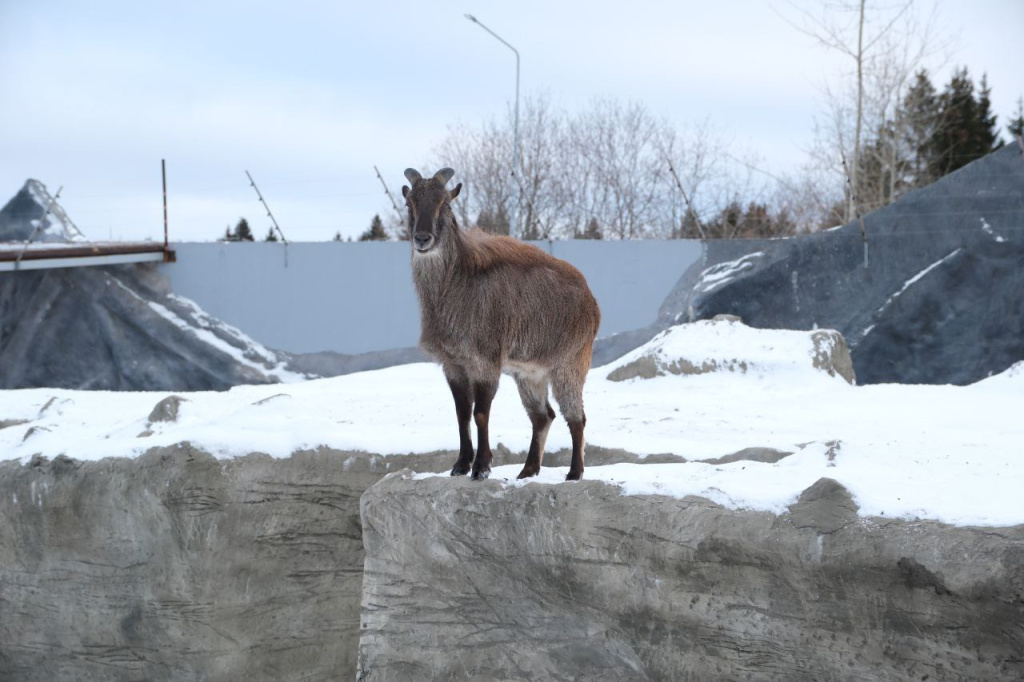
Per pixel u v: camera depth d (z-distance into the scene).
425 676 8.03
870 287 19.31
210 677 10.36
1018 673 5.61
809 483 7.20
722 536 6.64
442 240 7.14
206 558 10.05
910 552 5.92
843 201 33.84
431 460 10.36
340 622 10.50
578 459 7.97
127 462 10.28
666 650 7.03
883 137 32.22
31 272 23.45
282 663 10.42
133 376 23.03
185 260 23.69
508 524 7.59
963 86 38.88
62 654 10.97
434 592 8.01
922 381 18.50
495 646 7.79
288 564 10.30
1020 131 38.38
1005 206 18.33
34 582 10.99
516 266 7.59
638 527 7.04
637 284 21.31
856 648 6.21
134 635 10.56
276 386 17.25
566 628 7.52
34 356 23.20
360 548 10.47
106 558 10.55
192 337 23.09
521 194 24.97
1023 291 17.86
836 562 6.20
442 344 7.40
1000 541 5.70
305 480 10.18
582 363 8.03
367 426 12.36
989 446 9.54
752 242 20.50
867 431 11.30
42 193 27.20
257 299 23.27
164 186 23.61
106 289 23.42
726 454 10.03
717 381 16.41
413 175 7.29
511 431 10.84
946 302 18.55
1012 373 14.65
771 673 6.58
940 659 5.88
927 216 18.97
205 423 11.23
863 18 29.89
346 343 22.77
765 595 6.54
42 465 10.80
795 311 19.83
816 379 16.14
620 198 37.06
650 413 13.76
